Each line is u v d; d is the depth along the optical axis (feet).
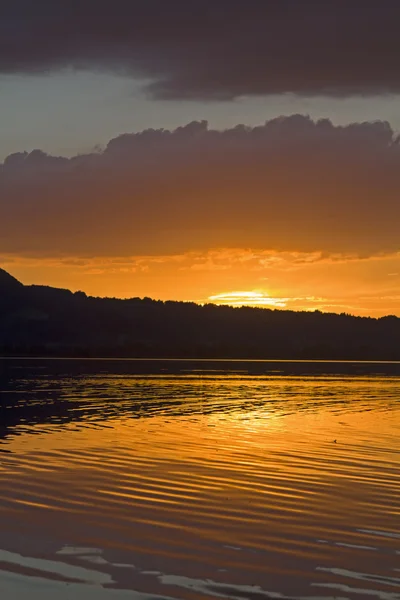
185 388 168.76
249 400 132.77
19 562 32.89
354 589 30.42
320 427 87.30
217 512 42.32
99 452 63.57
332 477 52.95
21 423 87.66
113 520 40.22
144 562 33.30
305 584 30.89
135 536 37.22
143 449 65.72
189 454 63.00
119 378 212.02
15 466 55.77
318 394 155.22
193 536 37.42
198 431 80.84
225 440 72.95
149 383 187.93
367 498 46.26
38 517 40.50
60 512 41.70
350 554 34.81
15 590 29.71
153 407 113.60
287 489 48.62
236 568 32.71
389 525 39.99
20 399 126.72
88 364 339.57
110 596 29.37
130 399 130.52
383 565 33.30
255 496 46.44
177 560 33.65
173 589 30.19
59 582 30.66
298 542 36.65
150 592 29.86
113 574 31.71
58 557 33.71
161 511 42.39
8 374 222.69
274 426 87.71
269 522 40.32
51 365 312.09
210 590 30.17
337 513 42.39
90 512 41.83
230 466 57.00
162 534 37.68
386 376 264.11
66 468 55.26
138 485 49.19
